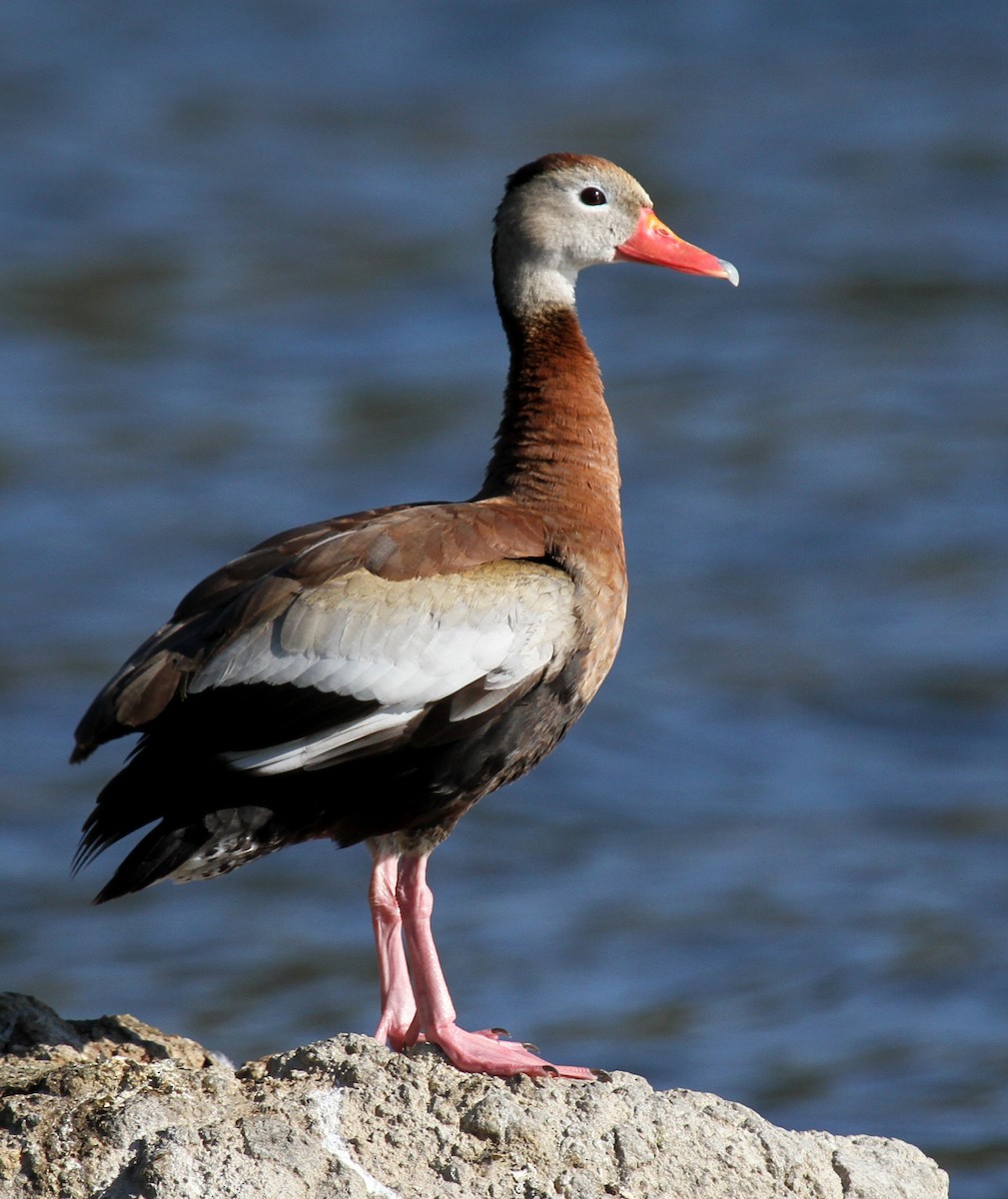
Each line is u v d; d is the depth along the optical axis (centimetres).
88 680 1903
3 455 2467
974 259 3067
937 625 2056
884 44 4056
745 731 1877
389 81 3972
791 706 1909
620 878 1578
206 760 753
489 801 1748
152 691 749
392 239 3228
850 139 3553
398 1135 663
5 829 1653
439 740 781
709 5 4288
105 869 1593
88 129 3719
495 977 1430
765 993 1409
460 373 2750
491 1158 661
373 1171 651
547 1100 688
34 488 2381
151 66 4091
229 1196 631
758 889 1576
